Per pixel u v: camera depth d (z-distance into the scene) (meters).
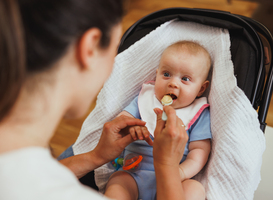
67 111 0.44
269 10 2.13
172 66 0.95
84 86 0.40
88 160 0.73
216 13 0.97
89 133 0.94
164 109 0.62
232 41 0.97
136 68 1.01
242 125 0.77
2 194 0.29
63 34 0.32
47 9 0.30
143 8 2.46
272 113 1.63
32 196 0.29
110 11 0.36
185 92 0.94
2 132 0.34
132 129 0.75
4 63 0.28
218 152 0.77
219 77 0.91
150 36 1.01
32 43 0.30
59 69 0.34
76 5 0.32
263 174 1.00
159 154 0.58
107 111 0.95
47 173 0.32
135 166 0.85
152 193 0.82
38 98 0.34
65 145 1.54
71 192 0.32
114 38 0.41
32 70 0.32
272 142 1.09
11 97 0.30
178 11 1.04
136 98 1.03
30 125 0.35
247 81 0.86
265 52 0.93
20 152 0.32
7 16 0.26
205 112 0.94
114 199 0.72
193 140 0.88
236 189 0.74
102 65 0.41
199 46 0.98
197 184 0.77
